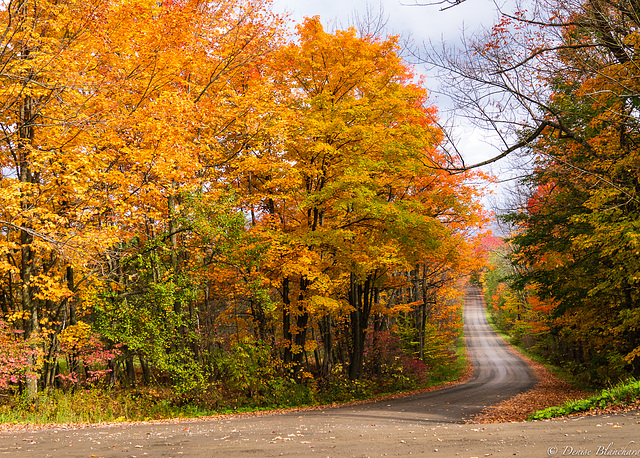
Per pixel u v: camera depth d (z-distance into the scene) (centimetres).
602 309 1817
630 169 1091
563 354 3722
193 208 1374
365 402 1775
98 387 1430
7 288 1750
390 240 1786
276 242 1505
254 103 1436
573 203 1720
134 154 1198
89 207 1201
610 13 796
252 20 1488
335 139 1612
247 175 1689
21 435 791
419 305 2883
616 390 943
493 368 3762
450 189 1898
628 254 1227
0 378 1083
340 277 1745
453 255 2073
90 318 1691
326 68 1723
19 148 1150
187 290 1357
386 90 1709
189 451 599
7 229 1211
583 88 940
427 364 3083
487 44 782
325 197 1523
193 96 1439
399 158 1595
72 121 1034
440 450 580
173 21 1295
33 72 978
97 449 628
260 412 1398
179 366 1359
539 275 1936
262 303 1501
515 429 741
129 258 1370
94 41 1096
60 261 1268
